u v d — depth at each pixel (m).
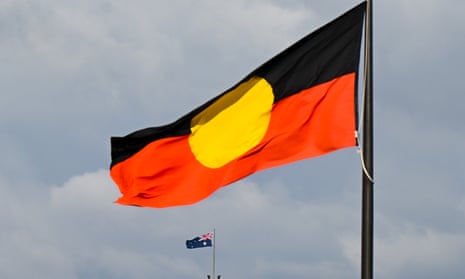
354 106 19.78
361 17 19.72
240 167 20.67
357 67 19.75
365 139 18.28
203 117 20.80
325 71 19.92
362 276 17.73
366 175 18.06
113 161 21.50
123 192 21.55
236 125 20.64
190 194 21.03
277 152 20.28
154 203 21.34
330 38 19.88
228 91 20.39
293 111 20.16
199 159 20.95
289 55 20.09
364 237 17.78
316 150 20.00
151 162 21.16
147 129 21.06
